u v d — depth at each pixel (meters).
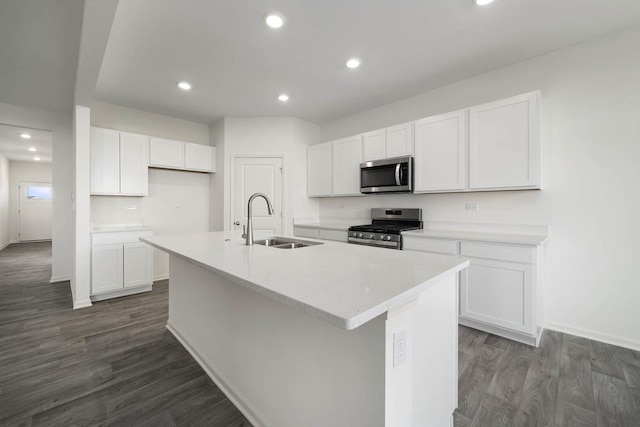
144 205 4.01
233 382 1.67
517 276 2.21
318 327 1.13
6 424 1.43
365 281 1.01
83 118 3.07
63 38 2.21
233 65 2.74
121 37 2.29
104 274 3.28
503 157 2.51
